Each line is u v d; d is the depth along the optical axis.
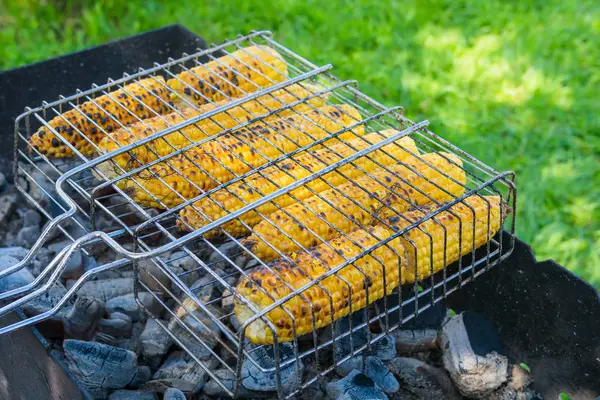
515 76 1.26
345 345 0.79
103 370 0.75
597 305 0.73
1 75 0.96
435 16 1.40
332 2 1.42
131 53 1.02
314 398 0.77
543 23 1.38
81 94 0.82
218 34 1.33
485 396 0.79
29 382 0.70
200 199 0.71
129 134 0.77
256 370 0.76
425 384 0.80
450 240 0.71
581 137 1.17
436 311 0.83
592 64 1.29
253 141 0.77
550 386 0.79
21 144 0.98
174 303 0.83
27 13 1.40
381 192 0.73
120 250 0.63
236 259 0.85
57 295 0.80
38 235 0.90
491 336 0.81
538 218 1.06
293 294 0.63
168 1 1.42
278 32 1.35
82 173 0.92
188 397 0.76
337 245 0.68
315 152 0.77
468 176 1.08
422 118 1.19
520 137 1.16
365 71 1.26
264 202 0.67
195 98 0.85
